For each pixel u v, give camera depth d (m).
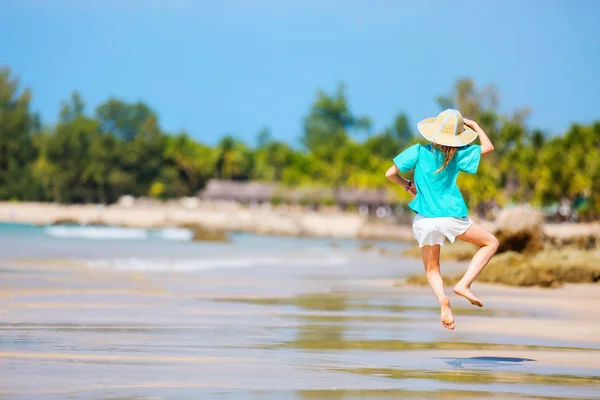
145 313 15.78
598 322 16.03
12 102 188.75
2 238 61.16
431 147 11.03
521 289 24.50
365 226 141.25
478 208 125.19
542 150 124.38
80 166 185.75
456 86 140.00
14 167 180.62
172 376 8.99
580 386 9.05
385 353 11.31
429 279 11.10
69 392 7.96
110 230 108.94
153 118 198.25
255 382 8.80
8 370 9.02
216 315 15.88
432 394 8.41
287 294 21.64
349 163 179.00
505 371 9.98
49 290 19.94
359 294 22.17
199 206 172.62
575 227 95.31
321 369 9.80
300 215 152.25
